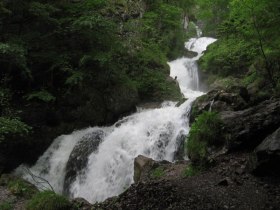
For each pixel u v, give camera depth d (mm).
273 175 7176
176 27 25703
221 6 23797
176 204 6625
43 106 14625
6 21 13992
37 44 14375
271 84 12172
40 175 14039
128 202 7191
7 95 13492
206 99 12602
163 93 17172
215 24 28453
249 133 8562
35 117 14375
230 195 6746
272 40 12102
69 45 15508
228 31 17750
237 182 7180
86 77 15375
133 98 16141
